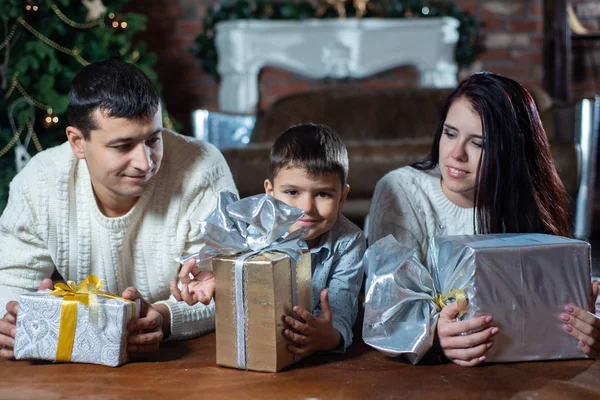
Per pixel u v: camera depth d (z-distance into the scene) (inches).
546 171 57.6
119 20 130.8
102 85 48.8
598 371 46.0
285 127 158.9
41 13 118.6
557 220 58.2
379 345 48.4
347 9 195.9
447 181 56.7
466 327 46.3
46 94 116.7
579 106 136.1
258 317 45.8
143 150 50.0
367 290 49.3
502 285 46.8
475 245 47.2
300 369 47.1
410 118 163.2
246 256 46.1
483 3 200.7
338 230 55.5
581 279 47.7
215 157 58.8
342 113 162.6
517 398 41.6
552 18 191.8
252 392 42.7
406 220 59.4
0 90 117.6
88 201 55.7
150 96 49.8
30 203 55.5
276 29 192.9
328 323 48.5
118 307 47.6
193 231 57.6
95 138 49.6
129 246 58.0
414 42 195.3
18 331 48.9
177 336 54.2
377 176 125.6
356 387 43.5
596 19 196.5
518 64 201.9
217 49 194.9
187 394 42.6
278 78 199.8
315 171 51.5
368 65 195.3
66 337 48.3
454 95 57.4
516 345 47.4
